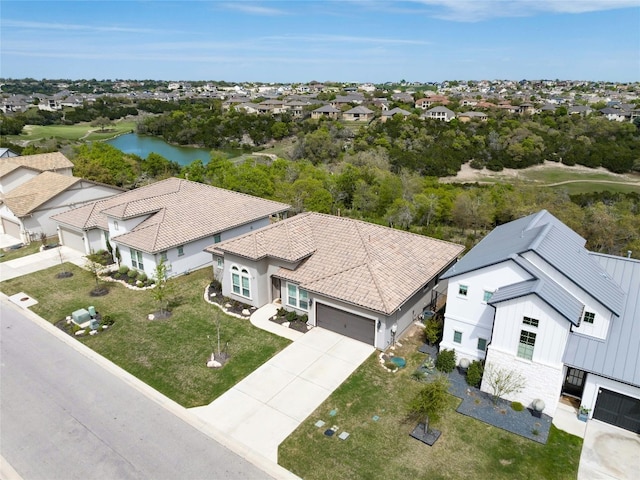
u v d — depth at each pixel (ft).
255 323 85.66
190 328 84.02
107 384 68.18
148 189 137.90
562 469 52.90
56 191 136.36
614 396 59.21
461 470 52.54
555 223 81.41
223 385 67.77
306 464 53.36
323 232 96.89
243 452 55.11
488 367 64.85
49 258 118.42
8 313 90.43
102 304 93.61
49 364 73.26
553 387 60.49
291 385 67.67
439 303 95.04
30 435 57.93
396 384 68.18
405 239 95.40
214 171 197.88
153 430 58.75
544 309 58.49
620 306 63.31
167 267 103.65
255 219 123.24
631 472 52.70
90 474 51.98
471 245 129.39
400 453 54.95
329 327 82.94
